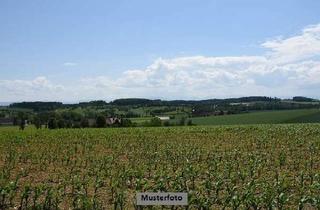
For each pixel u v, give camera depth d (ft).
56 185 65.05
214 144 124.57
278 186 56.29
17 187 62.54
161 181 56.65
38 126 327.67
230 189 55.42
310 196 51.21
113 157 92.22
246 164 81.25
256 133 161.68
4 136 158.40
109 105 587.27
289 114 383.86
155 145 119.34
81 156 99.09
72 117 374.43
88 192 59.36
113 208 51.19
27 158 94.22
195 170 69.67
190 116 419.74
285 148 112.37
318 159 91.45
